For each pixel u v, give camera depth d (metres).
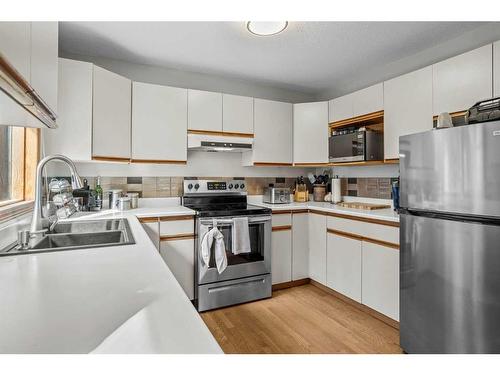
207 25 2.13
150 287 0.77
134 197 2.72
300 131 3.29
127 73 2.80
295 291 2.92
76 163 2.60
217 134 2.91
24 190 2.03
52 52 1.27
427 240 1.66
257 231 2.77
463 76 1.98
